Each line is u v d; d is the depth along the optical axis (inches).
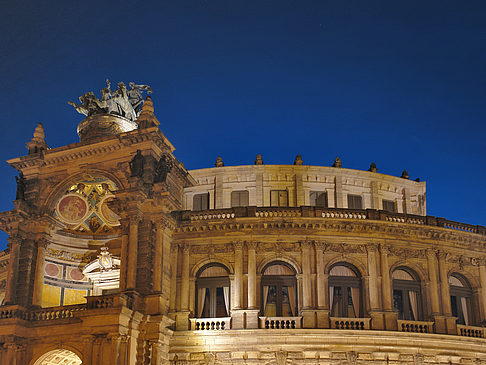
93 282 2442.2
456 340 2090.3
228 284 2142.0
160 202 2091.5
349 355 1985.7
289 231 2143.2
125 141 2193.7
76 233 2464.3
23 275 2156.7
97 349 1846.7
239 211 2175.2
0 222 2210.9
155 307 1972.2
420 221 2247.8
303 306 2066.9
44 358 1999.3
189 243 2174.0
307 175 2645.2
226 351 2005.4
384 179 2711.6
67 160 2287.2
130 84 2610.7
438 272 2208.4
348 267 2159.2
